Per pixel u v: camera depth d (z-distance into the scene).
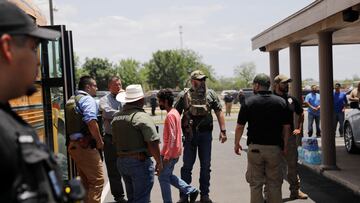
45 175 1.76
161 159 6.14
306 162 10.93
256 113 6.14
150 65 89.38
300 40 11.98
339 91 16.73
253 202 6.24
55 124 7.00
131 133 5.57
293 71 12.37
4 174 1.66
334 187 8.75
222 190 8.69
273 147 6.12
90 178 6.31
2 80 1.83
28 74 1.89
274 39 12.45
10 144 1.69
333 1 8.04
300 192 7.87
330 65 9.91
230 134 20.36
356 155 12.42
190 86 7.68
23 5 5.62
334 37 12.74
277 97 6.19
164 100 6.67
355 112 12.48
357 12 8.03
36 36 1.90
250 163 6.29
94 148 6.27
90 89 6.45
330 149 9.96
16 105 5.07
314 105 16.64
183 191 7.26
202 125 7.50
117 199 7.81
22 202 1.64
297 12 10.07
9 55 1.82
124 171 5.70
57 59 7.11
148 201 5.72
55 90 7.09
